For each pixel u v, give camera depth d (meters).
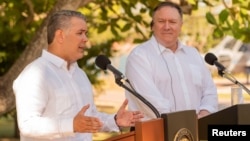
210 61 7.86
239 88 7.49
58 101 6.70
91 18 15.09
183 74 8.51
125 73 8.45
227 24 12.05
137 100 8.09
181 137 5.79
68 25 6.81
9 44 18.84
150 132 5.57
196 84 8.60
